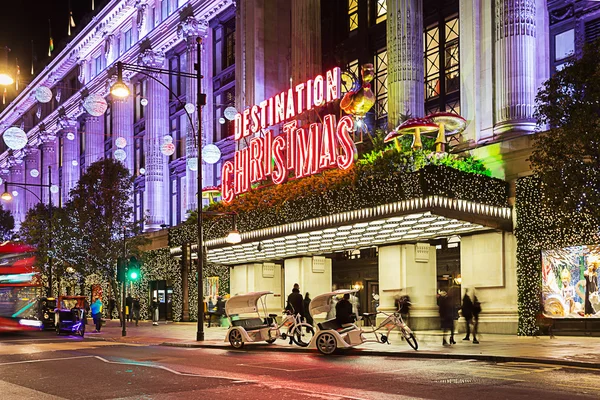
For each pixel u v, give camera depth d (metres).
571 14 26.69
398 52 31.38
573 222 17.36
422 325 27.19
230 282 38.75
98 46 67.88
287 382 13.05
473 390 11.55
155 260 47.69
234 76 46.62
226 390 12.15
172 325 39.03
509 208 25.25
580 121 16.03
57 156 77.31
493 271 25.50
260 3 42.38
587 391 11.34
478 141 28.31
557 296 23.39
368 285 31.88
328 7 38.62
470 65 29.12
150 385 13.13
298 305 22.78
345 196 26.00
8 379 14.65
